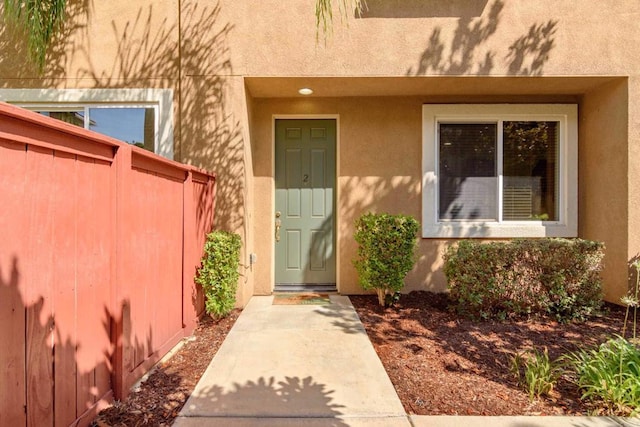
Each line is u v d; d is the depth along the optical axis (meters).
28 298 1.76
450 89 5.14
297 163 5.61
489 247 4.18
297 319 4.23
